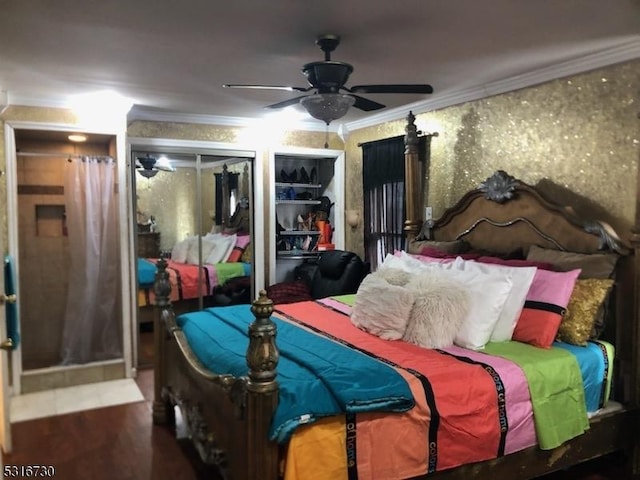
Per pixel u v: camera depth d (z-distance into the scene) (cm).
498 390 234
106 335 449
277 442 191
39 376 418
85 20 240
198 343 293
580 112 316
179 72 333
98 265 440
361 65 323
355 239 560
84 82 357
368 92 285
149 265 491
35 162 445
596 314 283
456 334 279
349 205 571
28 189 442
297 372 225
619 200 297
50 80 351
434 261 362
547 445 243
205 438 251
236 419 212
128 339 448
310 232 584
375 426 206
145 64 314
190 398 287
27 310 441
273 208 545
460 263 330
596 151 308
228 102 430
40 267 445
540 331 274
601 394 274
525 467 244
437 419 217
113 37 264
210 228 521
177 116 483
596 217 309
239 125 519
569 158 324
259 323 196
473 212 382
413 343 281
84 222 434
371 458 204
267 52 292
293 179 591
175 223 503
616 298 287
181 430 341
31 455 306
